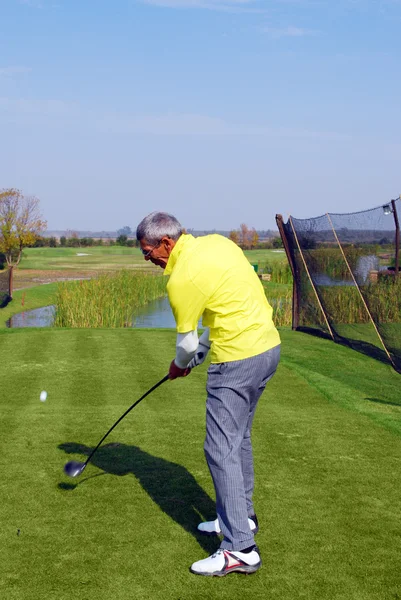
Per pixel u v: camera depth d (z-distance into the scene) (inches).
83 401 245.1
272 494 154.8
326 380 283.3
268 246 2893.7
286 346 382.0
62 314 645.9
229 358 123.7
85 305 637.3
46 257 2199.8
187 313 124.3
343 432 206.5
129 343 379.9
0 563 121.3
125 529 135.9
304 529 136.6
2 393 258.2
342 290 392.5
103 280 773.3
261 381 126.2
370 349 359.6
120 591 112.3
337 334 399.5
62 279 1243.8
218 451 123.5
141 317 739.4
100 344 375.9
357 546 129.2
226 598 110.5
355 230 379.9
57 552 125.9
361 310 380.8
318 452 186.1
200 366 314.7
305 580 116.3
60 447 188.9
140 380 282.8
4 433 202.5
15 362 321.7
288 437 200.2
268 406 240.2
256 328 124.2
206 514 143.4
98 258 2135.8
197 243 127.0
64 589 112.7
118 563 121.9
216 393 125.3
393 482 163.2
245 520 120.2
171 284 123.8
